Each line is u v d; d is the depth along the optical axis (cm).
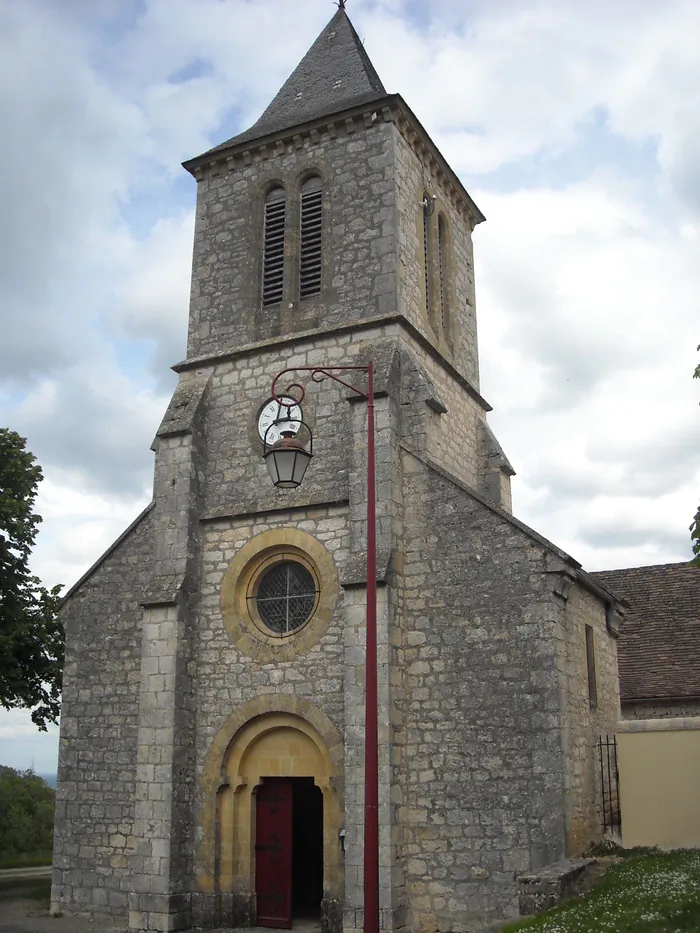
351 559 1516
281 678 1554
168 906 1470
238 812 1552
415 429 1593
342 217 1823
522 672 1395
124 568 1788
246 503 1695
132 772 1659
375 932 958
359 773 1388
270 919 1502
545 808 1324
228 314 1881
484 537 1475
